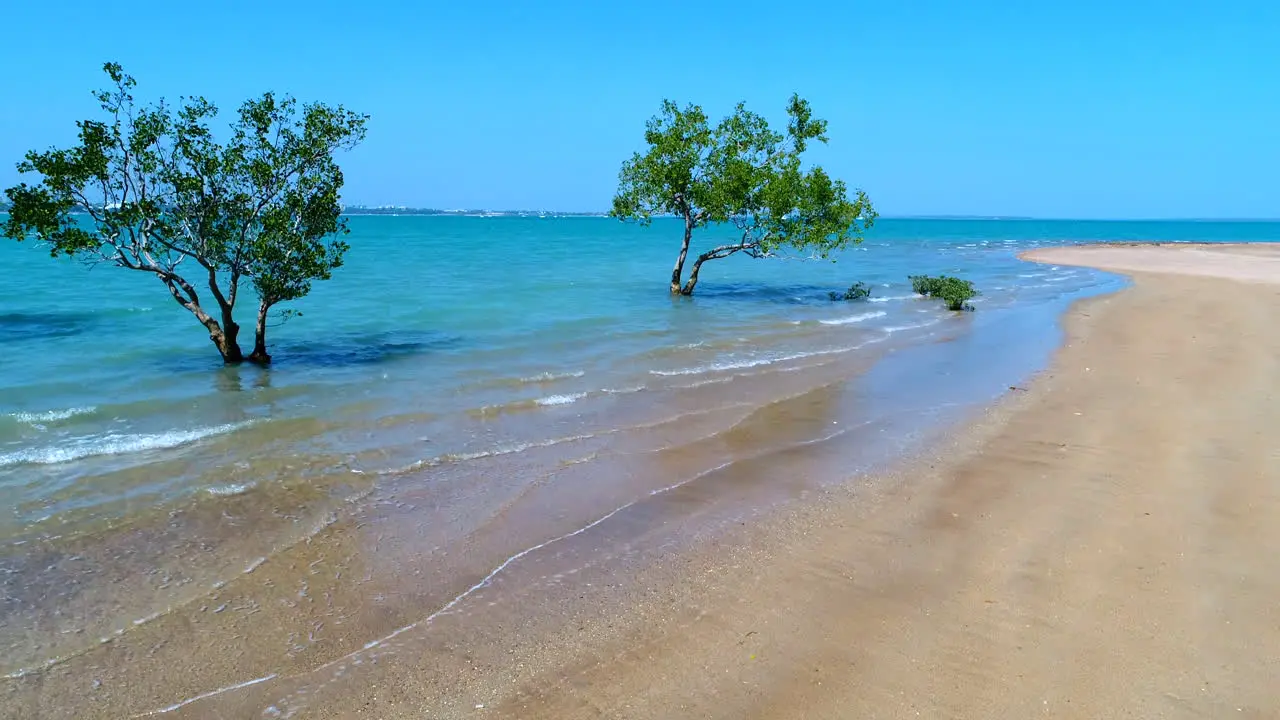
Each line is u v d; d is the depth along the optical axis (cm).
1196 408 1087
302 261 1454
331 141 1448
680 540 710
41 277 3041
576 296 2634
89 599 598
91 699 480
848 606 579
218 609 588
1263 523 692
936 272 3903
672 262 4391
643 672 503
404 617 579
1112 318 2052
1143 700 457
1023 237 10194
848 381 1360
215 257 1430
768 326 1997
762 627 553
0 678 498
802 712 455
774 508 784
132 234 1373
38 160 1238
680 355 1593
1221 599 566
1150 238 10050
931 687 475
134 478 852
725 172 2553
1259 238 10756
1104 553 646
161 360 1504
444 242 7200
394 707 472
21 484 827
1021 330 1920
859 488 837
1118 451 920
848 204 2538
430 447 983
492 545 703
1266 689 465
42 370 1385
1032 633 532
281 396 1230
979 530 708
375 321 2019
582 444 1000
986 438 1002
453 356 1571
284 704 476
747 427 1079
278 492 822
